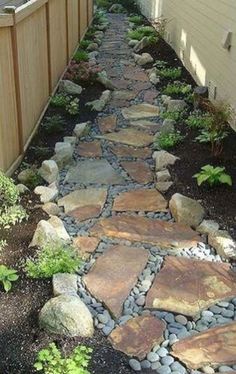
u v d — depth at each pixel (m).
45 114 6.27
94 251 3.62
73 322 2.79
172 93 7.21
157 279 3.29
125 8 16.89
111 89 7.57
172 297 3.11
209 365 2.61
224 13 5.90
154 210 4.23
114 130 6.08
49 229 3.60
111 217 4.11
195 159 4.95
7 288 3.04
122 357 2.65
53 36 6.80
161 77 8.05
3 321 2.86
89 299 3.10
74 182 4.76
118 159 5.29
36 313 2.93
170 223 4.02
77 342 2.74
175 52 9.47
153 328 2.87
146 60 9.12
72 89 7.17
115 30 12.89
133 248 3.65
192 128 5.75
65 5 8.00
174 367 2.60
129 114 6.61
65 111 6.46
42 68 6.08
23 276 3.22
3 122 4.39
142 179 4.83
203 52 7.05
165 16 10.82
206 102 6.13
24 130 5.16
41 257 3.32
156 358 2.66
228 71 5.78
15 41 4.61
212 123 5.23
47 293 3.08
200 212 4.03
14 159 4.81
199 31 7.31
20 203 4.17
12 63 4.62
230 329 2.87
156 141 5.65
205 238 3.80
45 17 6.19
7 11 4.48
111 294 3.13
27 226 3.81
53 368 2.44
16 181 4.58
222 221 3.93
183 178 4.64
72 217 4.11
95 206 4.30
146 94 7.43
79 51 9.60
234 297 3.12
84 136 5.88
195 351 2.70
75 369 2.42
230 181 4.28
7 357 2.62
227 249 3.54
